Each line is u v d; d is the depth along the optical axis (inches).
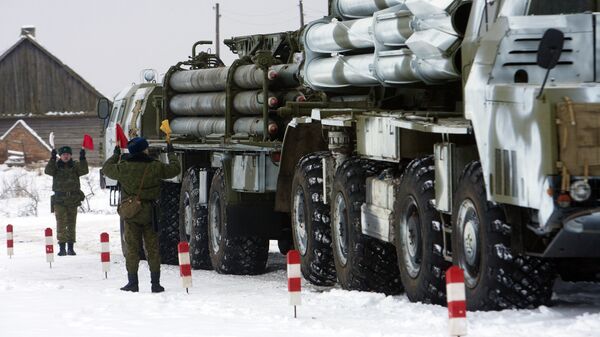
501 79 1080.8
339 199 1491.1
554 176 962.7
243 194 1854.1
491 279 1069.8
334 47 1605.6
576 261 1116.5
